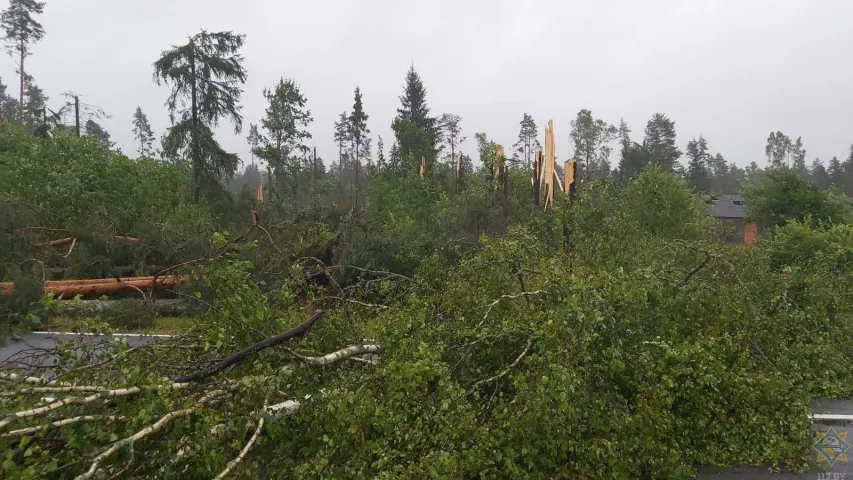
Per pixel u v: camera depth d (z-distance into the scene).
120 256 9.84
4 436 2.23
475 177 16.88
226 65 16.38
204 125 16.58
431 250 9.76
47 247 9.65
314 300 5.04
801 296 6.22
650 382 3.93
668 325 4.79
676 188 11.11
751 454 3.96
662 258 6.38
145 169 14.24
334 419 3.16
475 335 4.14
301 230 10.43
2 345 6.75
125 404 2.70
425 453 3.12
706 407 4.01
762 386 4.13
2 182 11.80
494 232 10.48
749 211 17.47
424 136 23.12
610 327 4.01
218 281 3.69
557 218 8.57
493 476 3.17
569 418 3.32
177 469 2.67
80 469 2.41
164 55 15.94
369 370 4.08
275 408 3.26
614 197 9.71
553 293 4.62
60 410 2.57
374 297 6.02
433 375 3.47
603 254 6.84
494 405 3.73
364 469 2.97
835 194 16.83
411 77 34.03
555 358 3.52
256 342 3.63
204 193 16.06
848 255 9.48
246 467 2.83
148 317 7.90
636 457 3.54
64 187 11.78
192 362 3.59
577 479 3.37
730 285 5.63
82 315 7.80
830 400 5.23
